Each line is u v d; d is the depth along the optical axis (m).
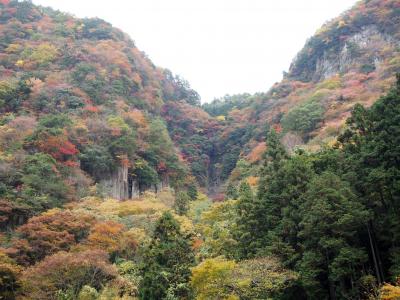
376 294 21.55
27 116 60.66
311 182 27.80
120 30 115.38
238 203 33.12
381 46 87.94
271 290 24.20
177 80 136.75
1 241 35.12
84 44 93.12
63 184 48.81
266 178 33.47
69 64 83.19
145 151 71.12
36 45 88.12
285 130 71.44
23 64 81.38
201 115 115.75
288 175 30.41
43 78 76.31
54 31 98.31
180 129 105.31
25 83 68.88
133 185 65.19
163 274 26.59
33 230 34.66
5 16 99.25
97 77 80.38
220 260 26.39
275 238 27.45
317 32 107.94
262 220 30.77
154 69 121.25
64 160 55.31
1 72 76.38
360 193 26.83
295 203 28.50
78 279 28.50
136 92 91.00
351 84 75.31
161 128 79.69
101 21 111.88
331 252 25.14
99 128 64.19
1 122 58.50
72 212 40.97
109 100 75.94
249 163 73.81
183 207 54.09
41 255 33.34
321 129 62.62
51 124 58.56
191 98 131.50
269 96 106.38
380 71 73.56
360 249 24.39
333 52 98.50
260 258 26.45
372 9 97.88
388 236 25.31
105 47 95.56
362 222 24.86
